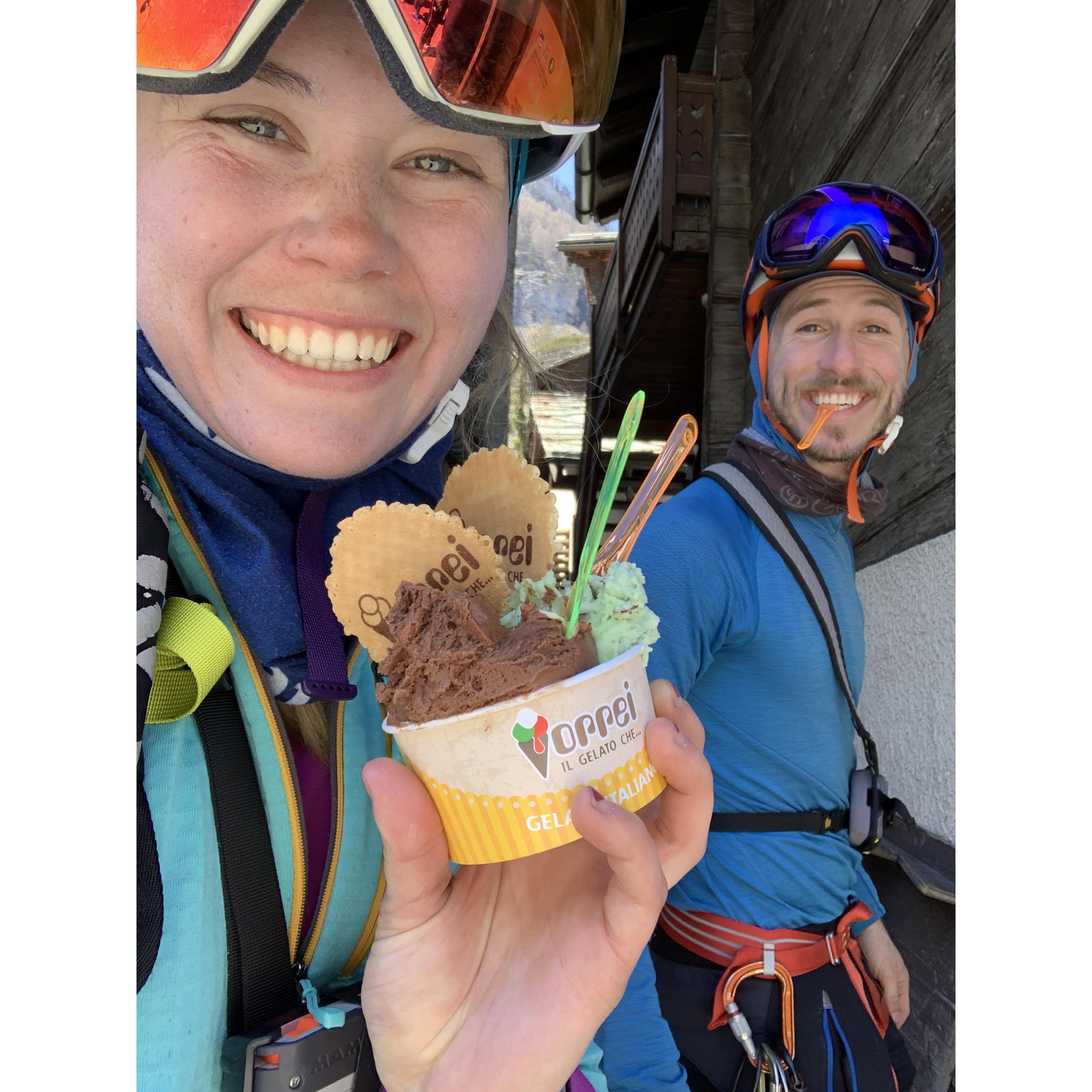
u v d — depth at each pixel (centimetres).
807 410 68
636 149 293
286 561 35
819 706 62
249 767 33
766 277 73
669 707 35
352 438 34
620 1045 44
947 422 84
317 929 35
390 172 33
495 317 51
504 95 32
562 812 29
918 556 91
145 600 29
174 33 28
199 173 30
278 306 32
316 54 30
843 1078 57
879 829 61
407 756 32
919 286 69
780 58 134
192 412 34
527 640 29
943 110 83
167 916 31
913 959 90
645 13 233
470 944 32
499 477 36
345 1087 32
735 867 59
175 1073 31
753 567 61
